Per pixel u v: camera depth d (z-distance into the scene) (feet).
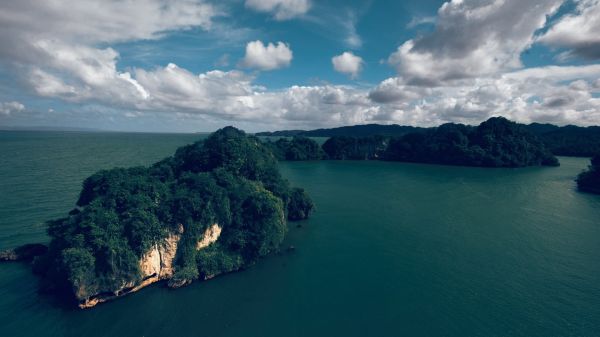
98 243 161.89
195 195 197.77
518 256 223.71
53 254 179.63
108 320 151.94
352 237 258.98
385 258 221.25
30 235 229.86
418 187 455.63
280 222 232.12
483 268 206.90
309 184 474.90
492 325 152.66
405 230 275.39
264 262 214.28
